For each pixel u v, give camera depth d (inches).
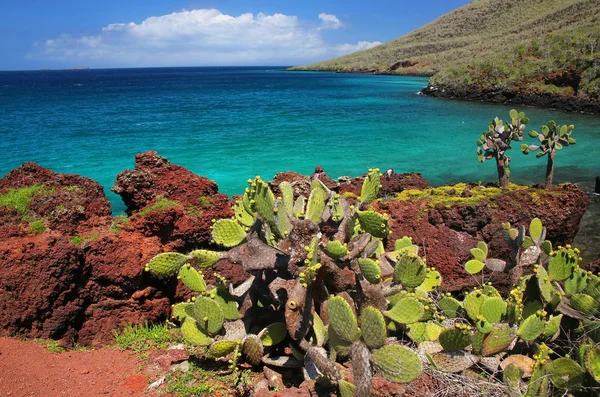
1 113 1471.5
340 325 138.8
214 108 1581.0
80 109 1601.9
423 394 142.3
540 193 295.7
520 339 170.6
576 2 3282.5
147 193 244.8
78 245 199.2
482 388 143.4
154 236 225.6
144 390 155.5
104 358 176.6
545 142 367.2
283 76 5285.4
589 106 1244.5
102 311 203.3
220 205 243.6
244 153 753.0
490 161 668.1
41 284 183.5
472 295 169.9
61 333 190.4
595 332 157.8
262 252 161.2
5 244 186.1
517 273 197.5
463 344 149.8
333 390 143.1
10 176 229.8
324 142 848.3
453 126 1029.8
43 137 943.7
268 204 163.0
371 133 947.3
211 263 169.6
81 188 231.1
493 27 4424.2
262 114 1352.1
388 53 5196.9
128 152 770.2
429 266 259.6
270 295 173.2
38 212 207.8
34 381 154.1
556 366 143.0
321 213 179.6
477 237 267.9
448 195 290.8
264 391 145.5
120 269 203.8
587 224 391.2
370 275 154.3
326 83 3228.3
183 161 693.9
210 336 167.0
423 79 3211.1
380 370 134.3
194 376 162.7
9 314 179.9
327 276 161.2
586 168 610.9
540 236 201.6
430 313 172.6
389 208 276.4
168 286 219.8
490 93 1579.7
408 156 712.4
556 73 1414.9
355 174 609.3
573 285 175.5
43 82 4751.5
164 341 193.2
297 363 160.7
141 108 1617.9
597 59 1320.1
